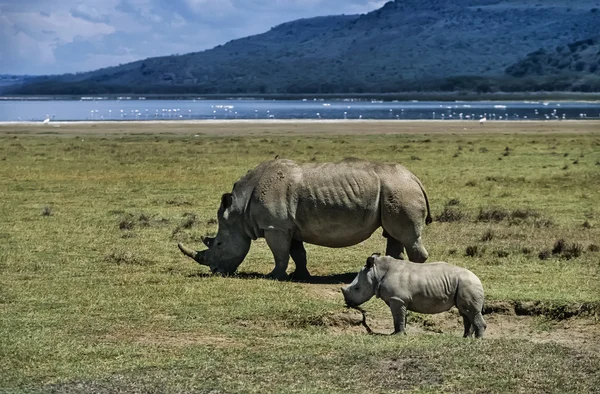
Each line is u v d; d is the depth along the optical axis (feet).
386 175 106.52
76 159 264.11
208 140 350.23
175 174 225.97
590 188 202.18
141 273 109.81
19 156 272.31
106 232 140.15
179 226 145.28
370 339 80.89
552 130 444.14
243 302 94.22
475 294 82.23
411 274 83.82
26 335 81.71
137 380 69.15
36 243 129.70
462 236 137.39
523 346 77.66
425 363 72.23
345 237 107.14
